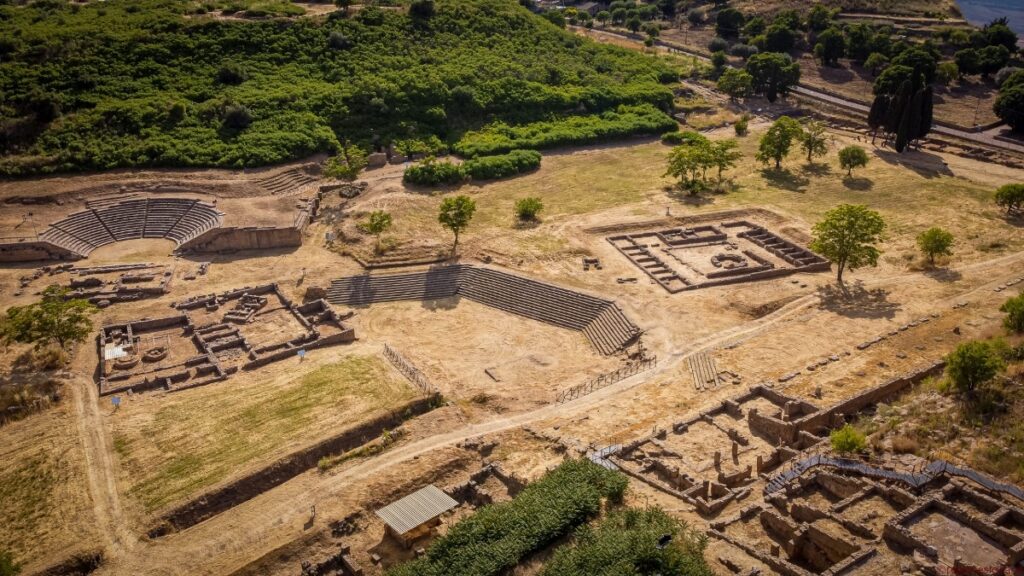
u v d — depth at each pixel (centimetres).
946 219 10619
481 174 12156
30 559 5141
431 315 8762
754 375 7044
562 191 11906
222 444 6288
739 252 9925
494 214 10944
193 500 5641
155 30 13912
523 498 5288
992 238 9956
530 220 10756
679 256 9812
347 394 7012
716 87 17175
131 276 9206
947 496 4703
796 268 9350
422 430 6531
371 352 7850
